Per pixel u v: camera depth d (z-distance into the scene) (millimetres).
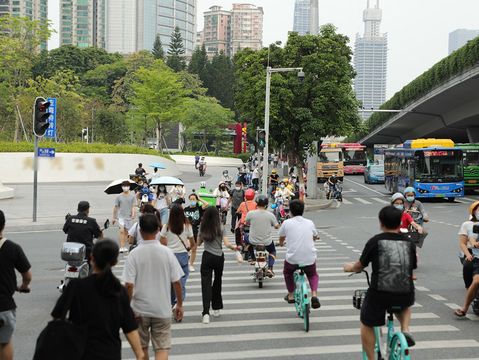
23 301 15258
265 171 44531
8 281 9047
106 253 6617
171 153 120938
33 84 76875
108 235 29422
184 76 138250
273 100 48812
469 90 65375
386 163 64125
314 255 13141
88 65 144375
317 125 48938
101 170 66688
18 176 62219
